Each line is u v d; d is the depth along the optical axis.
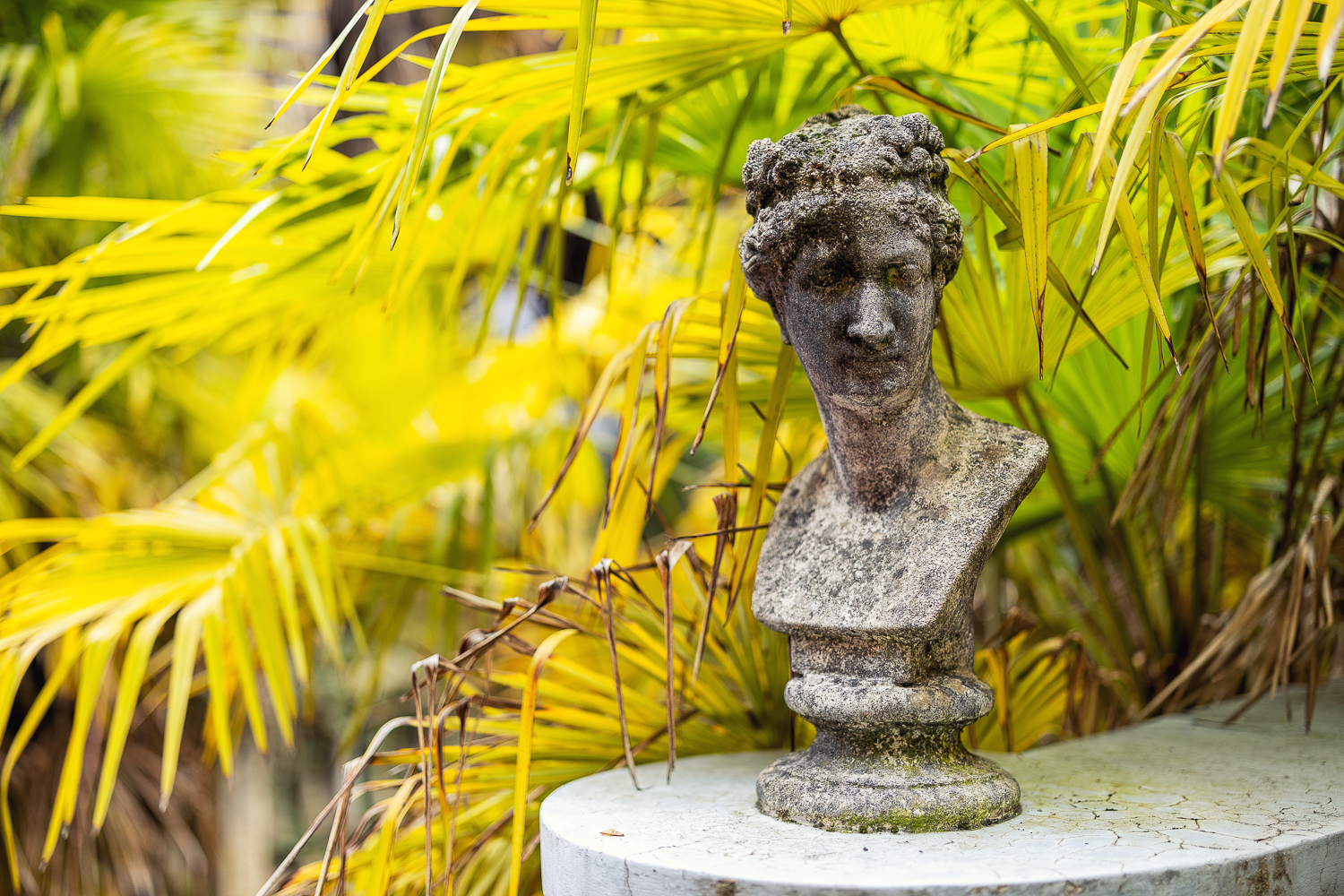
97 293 1.57
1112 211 0.88
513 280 2.66
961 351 1.42
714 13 1.26
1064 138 1.56
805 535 1.22
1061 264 1.31
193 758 2.87
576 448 1.36
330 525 2.13
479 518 2.29
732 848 1.06
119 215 1.54
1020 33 1.57
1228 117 0.78
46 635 1.67
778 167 1.07
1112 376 1.56
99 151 2.76
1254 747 1.47
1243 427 1.69
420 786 1.39
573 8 1.23
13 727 2.62
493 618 2.11
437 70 1.06
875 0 1.28
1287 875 1.01
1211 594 1.95
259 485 2.09
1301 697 1.79
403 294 1.44
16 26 2.79
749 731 1.58
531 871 1.49
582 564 2.45
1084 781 1.31
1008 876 0.94
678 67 1.36
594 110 1.56
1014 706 1.75
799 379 1.52
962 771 1.15
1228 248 1.42
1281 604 1.58
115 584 1.80
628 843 1.08
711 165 1.71
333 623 1.77
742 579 1.37
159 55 2.66
